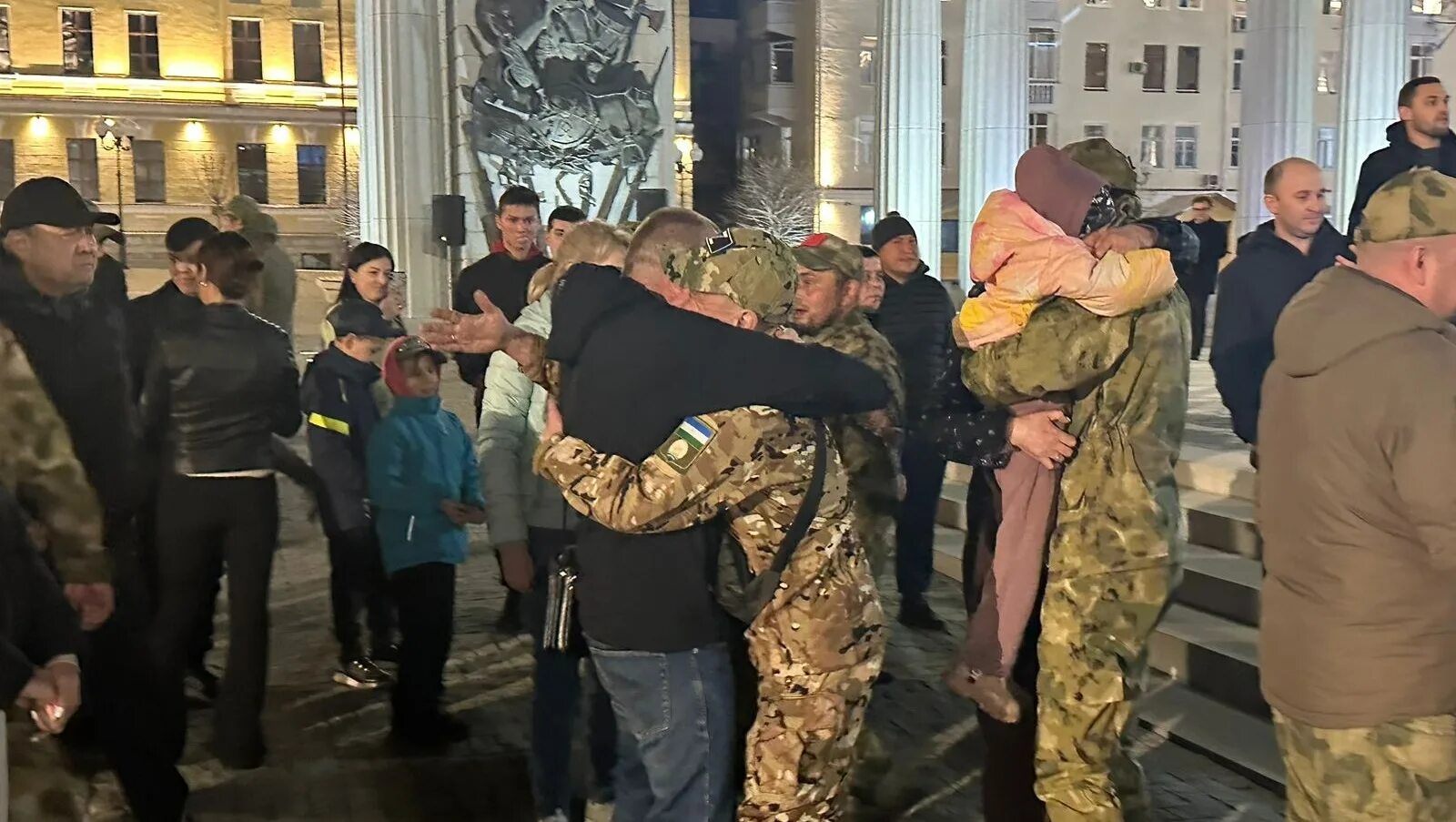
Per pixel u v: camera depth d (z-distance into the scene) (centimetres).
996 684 335
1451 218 235
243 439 422
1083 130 4234
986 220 321
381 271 569
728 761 280
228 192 4038
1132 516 316
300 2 4097
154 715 375
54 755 350
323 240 4153
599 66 1731
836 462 281
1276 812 404
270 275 740
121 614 369
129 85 3941
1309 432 243
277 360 430
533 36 1697
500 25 1678
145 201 3997
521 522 377
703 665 275
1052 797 323
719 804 278
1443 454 223
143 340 489
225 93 4047
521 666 570
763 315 276
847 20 4125
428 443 466
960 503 802
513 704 519
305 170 4153
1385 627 236
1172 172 4319
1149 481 317
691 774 274
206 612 497
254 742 442
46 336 355
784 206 3928
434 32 1566
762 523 268
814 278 415
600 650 278
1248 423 460
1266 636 259
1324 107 4103
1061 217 321
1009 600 331
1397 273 240
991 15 1466
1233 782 430
